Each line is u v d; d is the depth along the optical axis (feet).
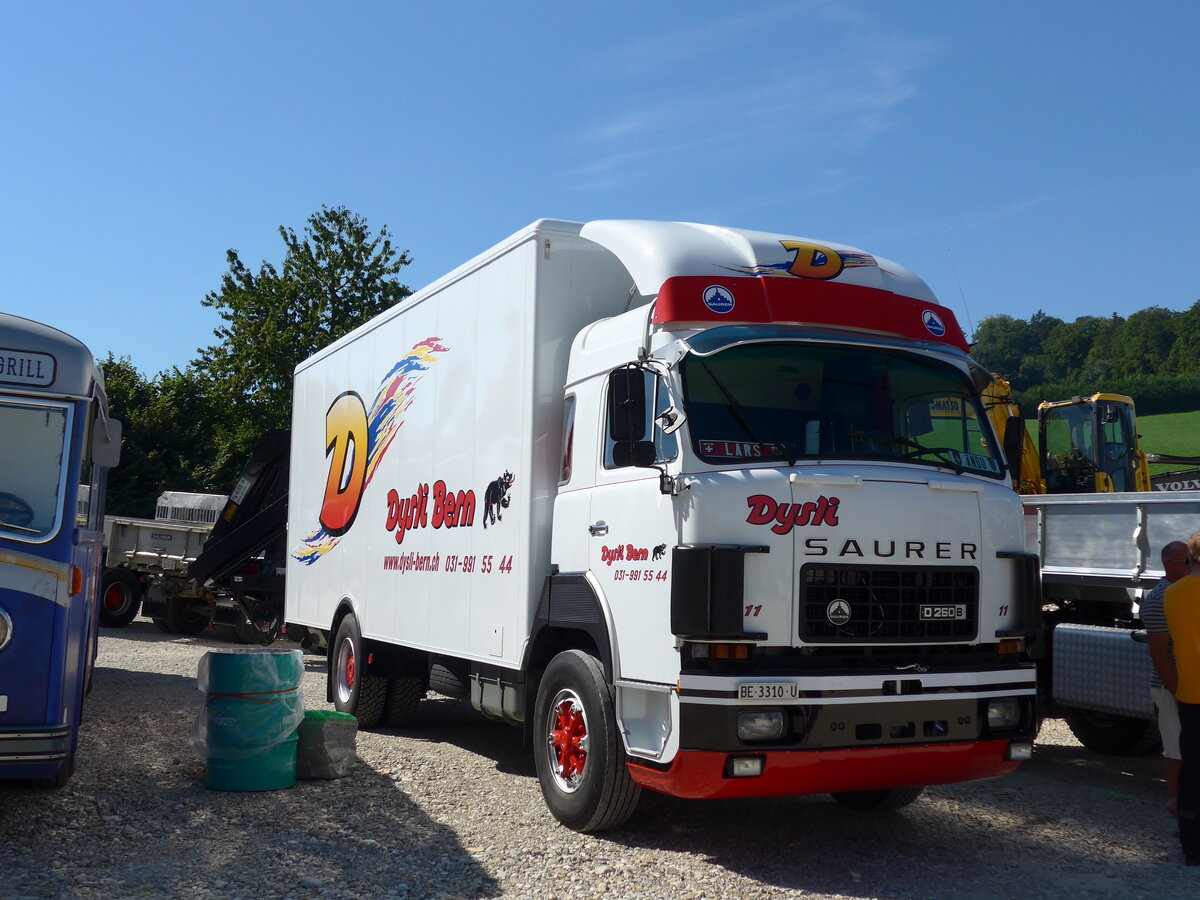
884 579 18.52
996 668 19.26
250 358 104.32
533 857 18.97
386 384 31.99
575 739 20.80
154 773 25.22
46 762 18.86
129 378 118.11
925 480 19.21
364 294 108.58
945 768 18.78
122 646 55.62
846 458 19.15
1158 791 25.41
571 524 21.76
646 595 18.84
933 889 17.72
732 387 19.36
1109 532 26.12
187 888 17.16
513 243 24.52
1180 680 19.34
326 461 36.86
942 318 21.90
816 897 17.20
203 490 109.81
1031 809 23.38
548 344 23.38
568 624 21.29
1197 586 19.36
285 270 108.68
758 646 17.70
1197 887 18.01
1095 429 45.34
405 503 29.81
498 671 24.44
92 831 20.21
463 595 25.82
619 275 24.44
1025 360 301.43
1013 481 23.02
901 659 18.60
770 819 22.13
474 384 26.04
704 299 19.72
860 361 20.52
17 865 18.06
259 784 23.59
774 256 20.77
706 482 18.08
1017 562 19.95
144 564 64.39
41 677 19.02
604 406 21.30
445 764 26.99
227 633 65.82
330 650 34.91
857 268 21.38
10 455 19.54
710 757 17.21
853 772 17.98
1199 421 202.28
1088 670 25.90
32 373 19.79
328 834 20.29
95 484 28.84
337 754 25.04
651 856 19.21
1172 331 273.95
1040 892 17.66
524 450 23.22
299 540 39.40
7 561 18.97
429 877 17.85
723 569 17.39
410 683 32.53
